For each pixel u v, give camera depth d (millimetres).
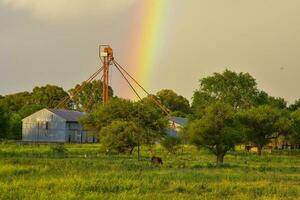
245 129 98625
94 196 27062
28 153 73938
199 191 31609
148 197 27875
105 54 150375
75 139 142875
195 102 172375
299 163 73000
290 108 190625
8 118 113188
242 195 30094
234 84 172875
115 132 83750
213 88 171875
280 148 155875
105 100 150750
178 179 38562
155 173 44094
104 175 38906
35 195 27062
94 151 86125
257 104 171250
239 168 57406
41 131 142000
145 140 90750
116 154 82312
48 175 38281
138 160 66125
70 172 40875
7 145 97125
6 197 26406
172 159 74125
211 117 72875
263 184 36344
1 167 42875
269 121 103938
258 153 105562
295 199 29219
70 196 26797
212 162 68312
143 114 103875
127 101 109125
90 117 112125
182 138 92062
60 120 140000
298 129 112875
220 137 71625
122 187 31844
